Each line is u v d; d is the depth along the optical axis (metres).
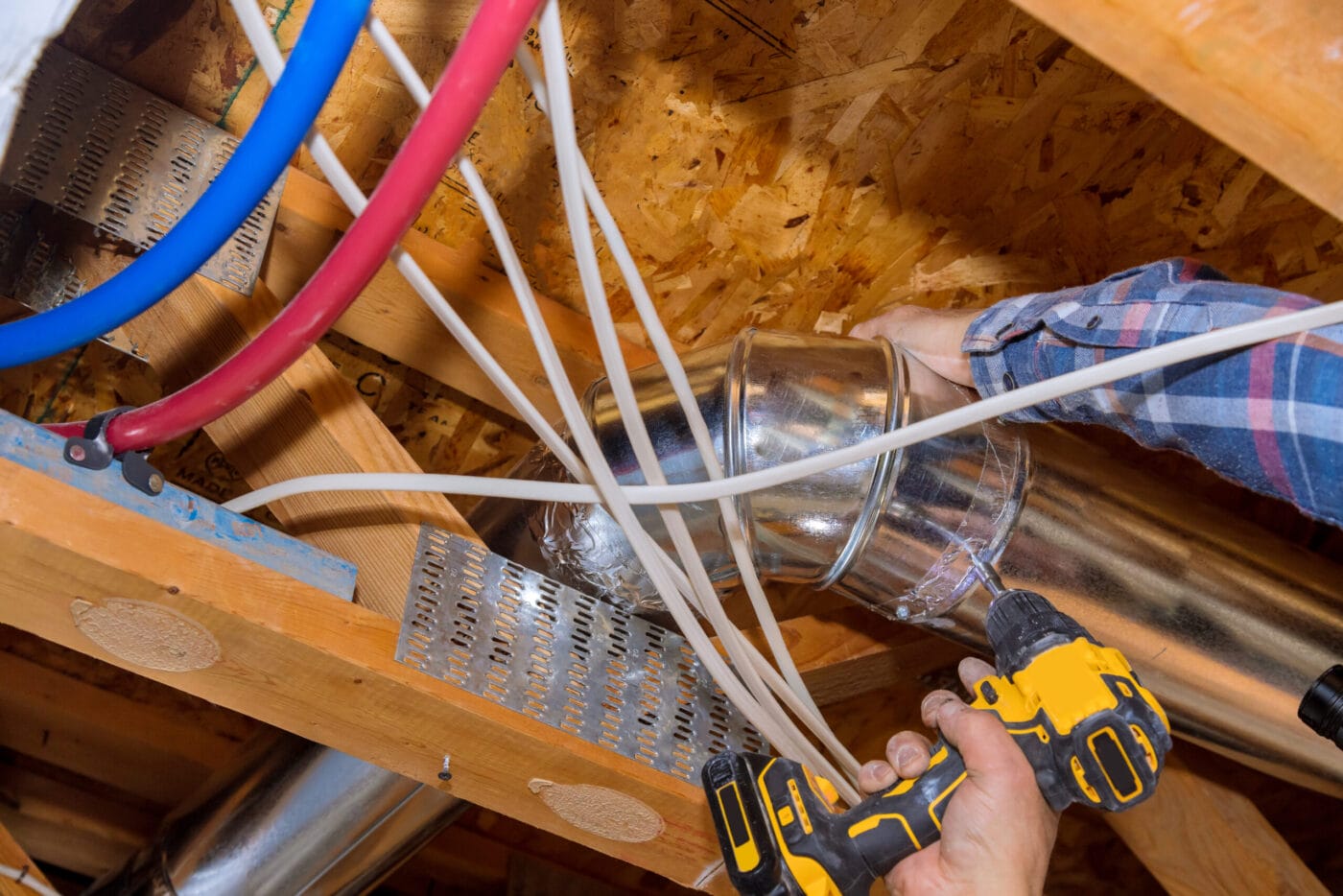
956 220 1.49
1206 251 1.51
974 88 1.35
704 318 1.61
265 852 1.45
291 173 1.35
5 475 0.87
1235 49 0.57
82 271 1.22
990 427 1.16
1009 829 0.88
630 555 1.19
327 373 1.15
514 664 1.13
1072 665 0.91
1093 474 1.20
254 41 0.73
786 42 1.32
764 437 1.13
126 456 0.92
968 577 1.16
